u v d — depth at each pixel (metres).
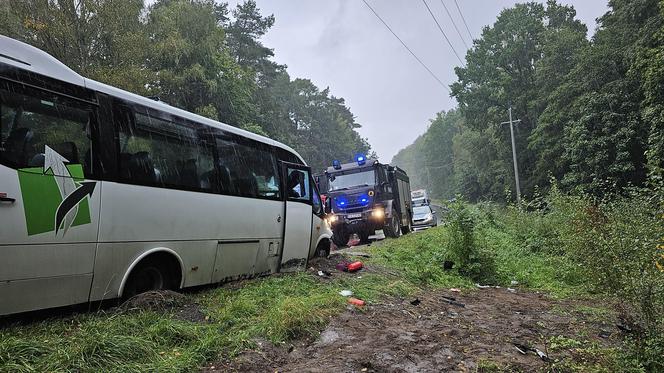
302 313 5.04
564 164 32.53
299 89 75.06
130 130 5.18
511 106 45.19
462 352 4.72
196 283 6.01
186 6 30.73
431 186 115.25
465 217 10.43
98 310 4.68
